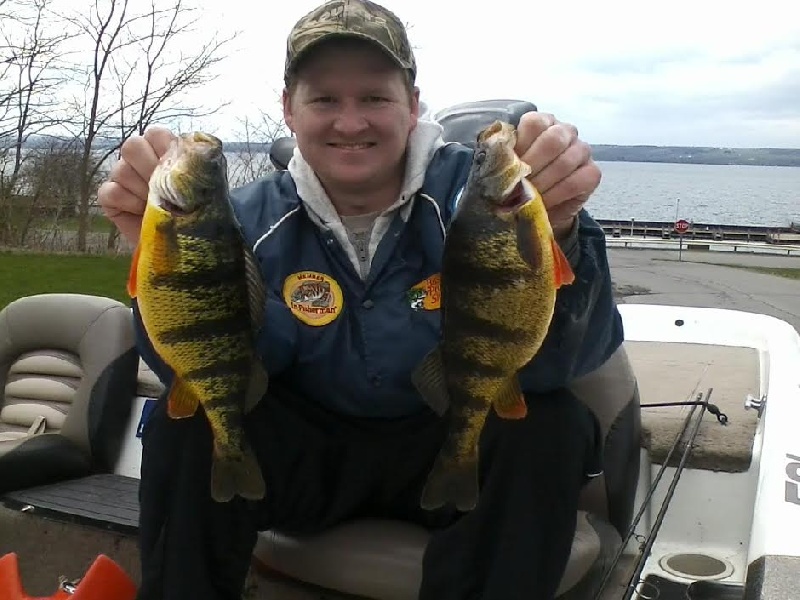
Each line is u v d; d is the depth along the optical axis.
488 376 0.81
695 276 7.80
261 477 0.86
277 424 0.97
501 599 0.86
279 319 0.97
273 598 1.03
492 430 0.89
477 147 0.79
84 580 0.97
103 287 5.09
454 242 0.80
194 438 0.91
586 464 0.95
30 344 1.58
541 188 0.78
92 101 8.02
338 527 1.01
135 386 1.55
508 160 0.76
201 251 0.81
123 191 0.84
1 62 7.84
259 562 1.04
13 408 1.56
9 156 8.07
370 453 0.98
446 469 0.84
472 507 0.83
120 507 1.30
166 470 0.92
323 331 0.98
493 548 0.88
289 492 0.98
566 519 0.89
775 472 1.04
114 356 1.51
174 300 0.81
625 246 12.71
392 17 0.98
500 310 0.78
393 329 0.97
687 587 1.08
